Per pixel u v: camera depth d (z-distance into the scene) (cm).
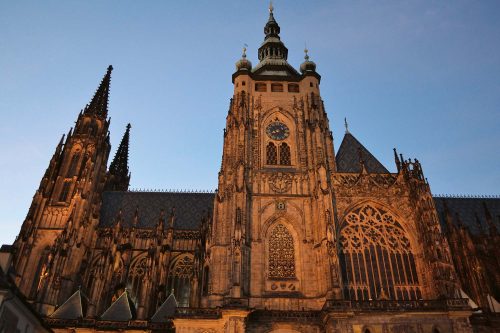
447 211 11062
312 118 11388
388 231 9956
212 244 9631
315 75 12300
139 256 12581
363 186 10450
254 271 9294
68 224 11969
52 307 10531
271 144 11331
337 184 10456
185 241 12862
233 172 10419
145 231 13100
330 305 8238
